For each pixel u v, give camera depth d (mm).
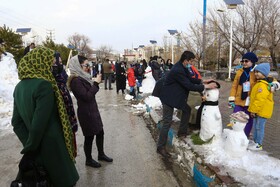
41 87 2838
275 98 12164
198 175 4422
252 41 21688
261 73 4914
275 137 6020
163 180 4668
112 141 6828
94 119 4938
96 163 5195
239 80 5453
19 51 24594
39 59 2996
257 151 4992
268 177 3939
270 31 20047
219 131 5289
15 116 3041
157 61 14648
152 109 9844
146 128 8086
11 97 10898
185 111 6012
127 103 12617
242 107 5426
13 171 5031
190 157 4969
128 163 5395
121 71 15820
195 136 5762
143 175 4859
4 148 6246
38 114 2777
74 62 4715
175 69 5430
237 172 4117
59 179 3014
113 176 4828
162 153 5645
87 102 4859
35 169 2895
